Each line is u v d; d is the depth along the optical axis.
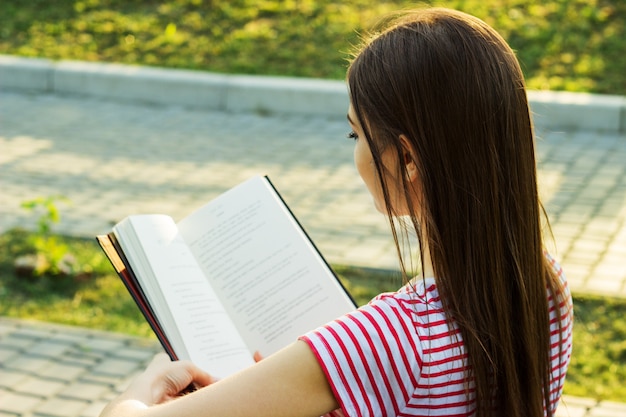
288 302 1.93
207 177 7.66
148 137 8.79
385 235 6.29
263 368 1.43
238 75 9.95
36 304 5.35
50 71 10.30
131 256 1.87
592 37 9.88
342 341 1.43
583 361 4.61
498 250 1.50
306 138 8.72
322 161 8.04
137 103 10.00
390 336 1.44
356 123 1.57
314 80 9.67
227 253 1.98
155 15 11.45
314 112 9.41
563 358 1.67
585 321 5.00
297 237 1.99
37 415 4.12
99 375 4.50
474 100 1.48
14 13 11.70
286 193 7.21
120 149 8.40
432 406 1.47
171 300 1.82
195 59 10.45
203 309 1.85
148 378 1.60
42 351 4.71
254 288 1.94
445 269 1.50
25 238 6.20
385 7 10.97
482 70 1.49
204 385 1.67
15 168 7.82
